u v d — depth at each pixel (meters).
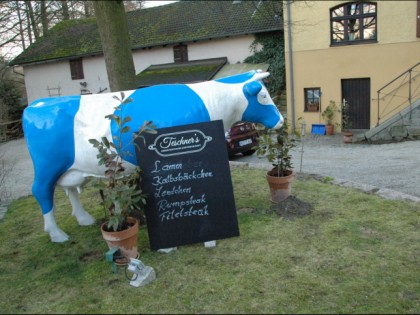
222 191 4.16
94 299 3.38
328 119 15.48
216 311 3.11
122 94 3.88
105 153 3.75
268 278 3.52
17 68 29.22
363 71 14.77
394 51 14.13
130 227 3.87
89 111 4.22
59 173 4.30
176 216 4.11
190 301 3.26
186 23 21.67
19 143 18.48
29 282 3.77
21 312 3.28
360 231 4.35
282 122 4.96
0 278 3.89
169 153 4.07
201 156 4.11
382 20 14.11
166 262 3.91
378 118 14.05
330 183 6.18
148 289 3.47
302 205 5.09
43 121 4.12
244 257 3.91
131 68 6.86
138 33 22.52
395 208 4.96
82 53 23.09
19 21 11.17
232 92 4.64
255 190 6.00
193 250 4.12
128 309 3.21
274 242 4.18
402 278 3.43
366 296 3.20
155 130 3.82
